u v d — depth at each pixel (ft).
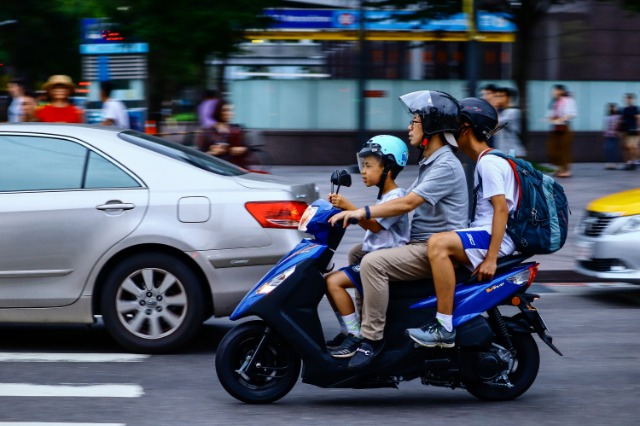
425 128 24.52
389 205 24.08
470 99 25.50
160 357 30.68
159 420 23.77
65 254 30.50
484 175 24.52
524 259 24.98
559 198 25.02
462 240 24.11
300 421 23.76
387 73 128.77
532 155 116.26
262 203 30.68
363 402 25.71
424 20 99.76
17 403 25.26
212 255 30.37
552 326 35.70
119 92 93.35
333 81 112.37
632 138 102.01
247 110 113.91
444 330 23.99
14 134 31.63
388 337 24.34
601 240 39.68
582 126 117.60
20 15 151.84
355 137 112.06
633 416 24.35
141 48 85.05
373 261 24.00
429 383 24.95
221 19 79.30
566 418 24.13
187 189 30.94
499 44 132.77
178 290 30.68
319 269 24.61
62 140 31.50
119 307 30.71
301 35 122.62
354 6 123.54
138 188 30.99
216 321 37.17
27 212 30.48
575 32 122.72
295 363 25.21
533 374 25.59
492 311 24.90
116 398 25.81
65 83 48.91
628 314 38.01
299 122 112.57
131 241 30.40
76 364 29.73
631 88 118.21
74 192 30.86
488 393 25.55
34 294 30.55
